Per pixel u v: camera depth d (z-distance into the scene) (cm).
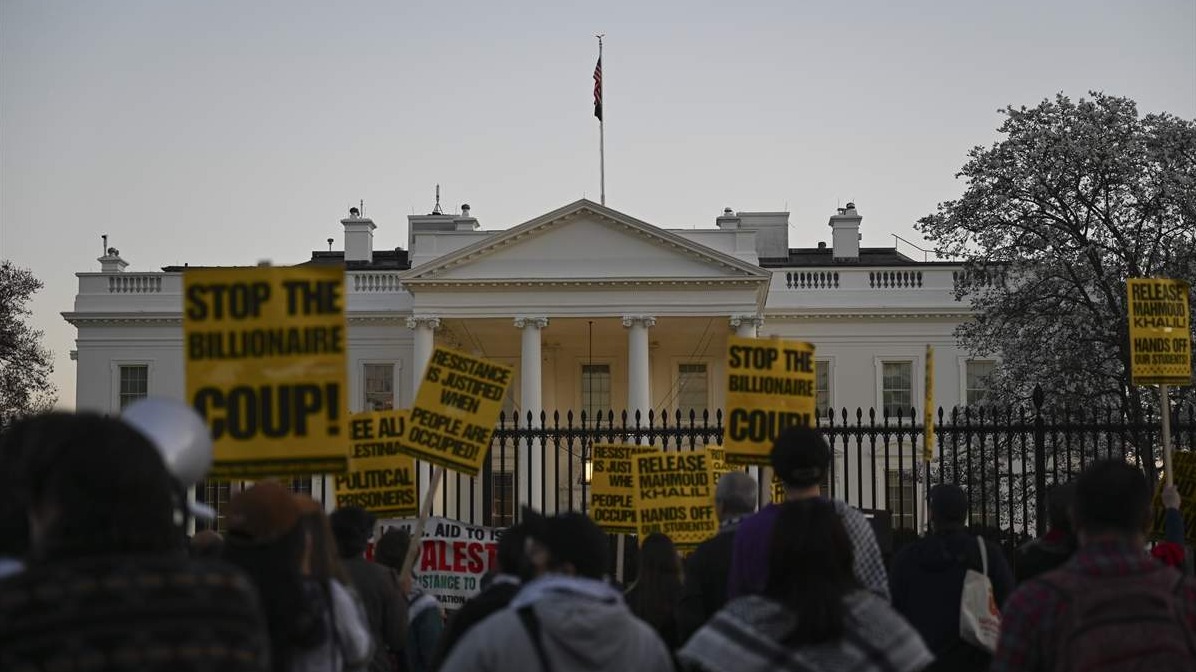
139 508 318
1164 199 2645
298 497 592
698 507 1150
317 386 641
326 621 535
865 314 5209
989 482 2834
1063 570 479
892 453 4806
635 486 1151
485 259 4881
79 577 306
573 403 5406
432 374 1030
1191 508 1029
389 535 945
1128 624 461
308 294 645
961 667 751
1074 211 2780
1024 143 2756
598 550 492
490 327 5091
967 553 762
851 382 5238
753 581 591
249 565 523
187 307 645
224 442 638
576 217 4878
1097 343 2714
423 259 5081
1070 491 728
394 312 5300
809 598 467
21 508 351
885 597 640
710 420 5362
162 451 405
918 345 5231
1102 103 2795
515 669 454
